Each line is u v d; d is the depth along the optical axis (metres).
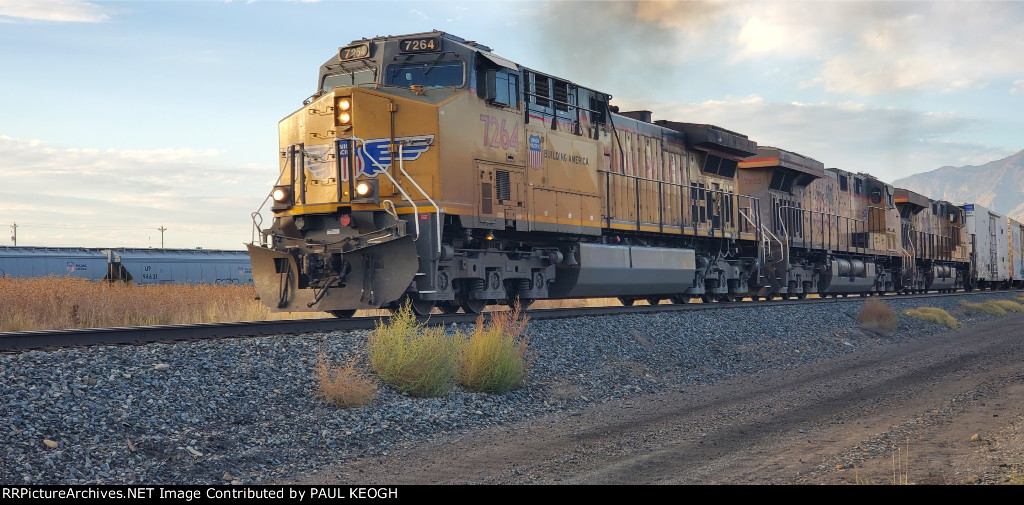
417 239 12.91
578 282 16.97
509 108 15.05
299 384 9.35
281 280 13.66
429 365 10.28
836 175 32.22
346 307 13.05
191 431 7.78
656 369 13.75
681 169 22.03
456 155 13.53
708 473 7.62
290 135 14.15
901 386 13.29
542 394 11.26
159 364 8.81
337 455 8.08
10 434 6.80
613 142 18.86
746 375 14.47
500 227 14.53
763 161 25.91
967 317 28.97
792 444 8.98
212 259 39.47
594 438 9.27
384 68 14.06
